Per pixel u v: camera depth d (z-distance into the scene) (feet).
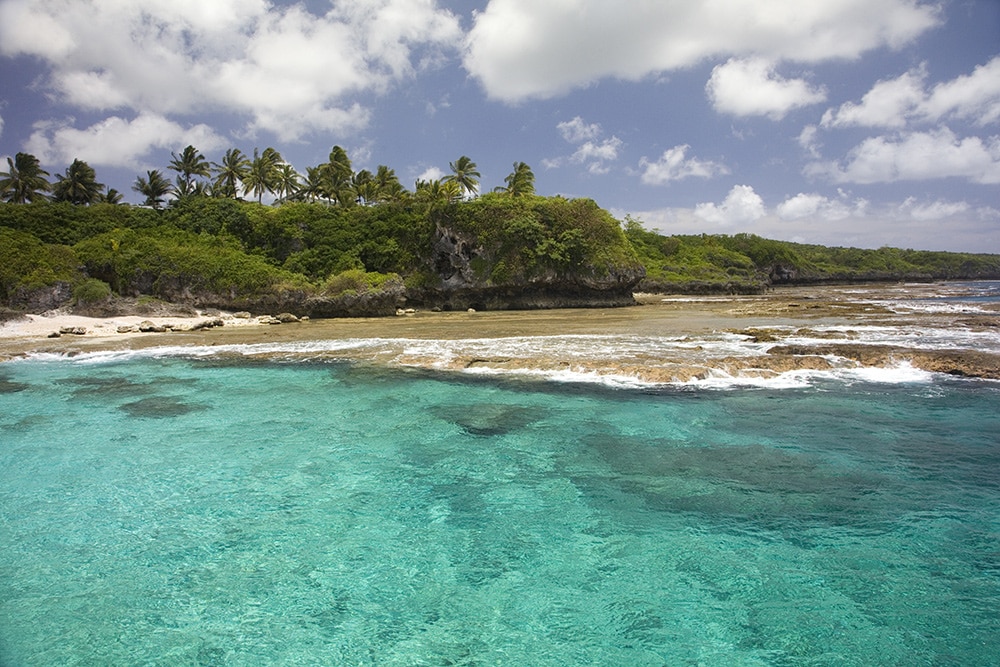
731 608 24.79
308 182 241.55
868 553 28.81
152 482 40.04
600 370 67.51
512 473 40.55
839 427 48.08
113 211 190.90
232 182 236.84
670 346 85.30
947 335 91.04
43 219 178.40
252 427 52.08
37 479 40.73
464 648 22.67
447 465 42.29
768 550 29.43
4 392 65.87
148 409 58.34
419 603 25.84
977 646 21.97
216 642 23.38
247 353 89.20
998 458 40.81
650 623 23.97
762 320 125.80
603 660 21.74
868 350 73.00
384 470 41.60
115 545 31.50
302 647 22.97
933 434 45.96
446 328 122.01
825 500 34.86
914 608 24.39
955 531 30.76
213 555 30.32
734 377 65.46
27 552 30.78
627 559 29.04
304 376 72.28
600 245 200.54
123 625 24.57
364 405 58.39
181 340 107.86
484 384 65.31
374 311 168.25
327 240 202.18
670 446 44.73
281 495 37.68
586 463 41.91
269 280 165.37
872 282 483.51
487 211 197.36
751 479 38.22
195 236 188.96
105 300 148.25
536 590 26.63
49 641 23.50
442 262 202.08
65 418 55.47
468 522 33.55
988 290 301.22
